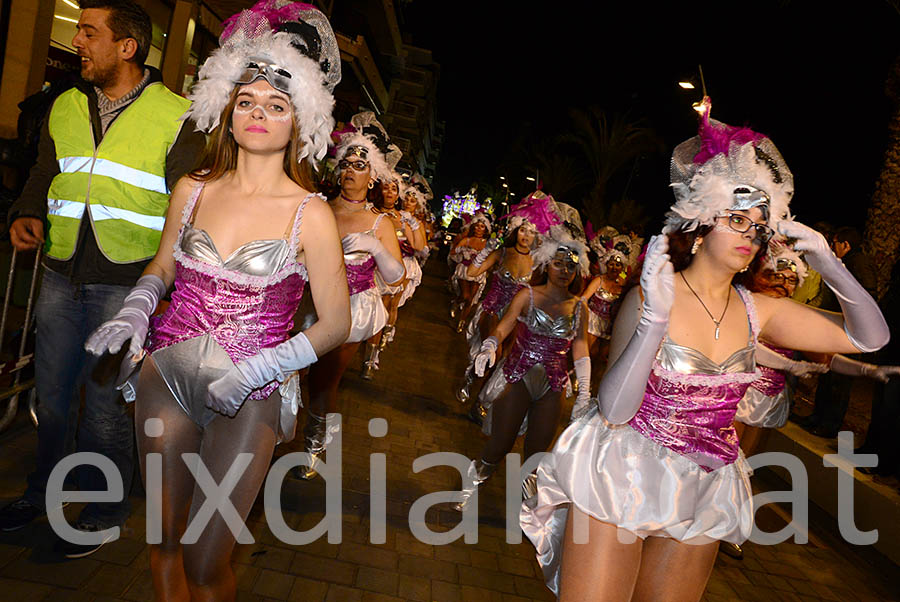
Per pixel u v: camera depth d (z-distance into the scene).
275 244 2.74
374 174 5.62
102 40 3.52
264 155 2.81
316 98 2.79
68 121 3.62
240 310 2.73
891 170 12.74
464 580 4.19
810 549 5.94
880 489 6.31
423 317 14.66
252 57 2.73
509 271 7.89
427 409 7.62
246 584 3.66
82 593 3.28
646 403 2.88
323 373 5.13
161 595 2.72
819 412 8.16
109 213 3.56
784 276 4.41
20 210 3.60
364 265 5.33
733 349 2.91
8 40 7.17
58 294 3.60
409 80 37.66
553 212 5.25
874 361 7.08
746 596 4.83
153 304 2.76
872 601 5.18
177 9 10.70
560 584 2.84
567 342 4.91
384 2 25.95
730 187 2.79
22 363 4.52
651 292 2.62
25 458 4.40
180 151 3.64
